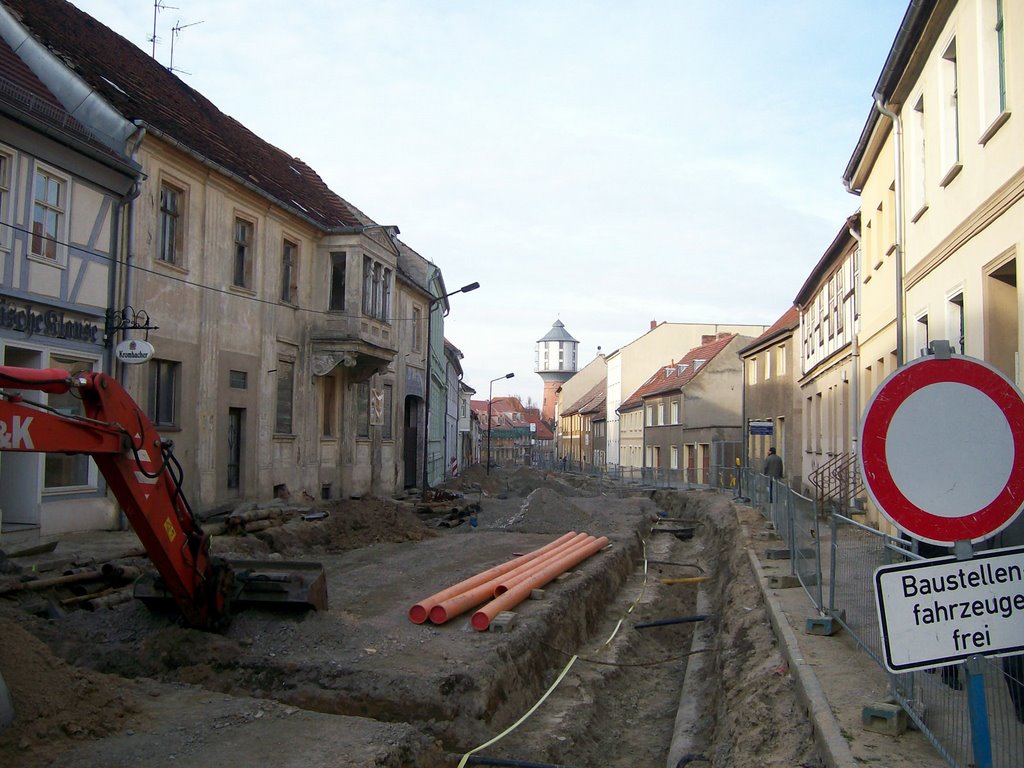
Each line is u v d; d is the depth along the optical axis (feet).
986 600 12.17
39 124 41.52
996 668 14.60
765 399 118.52
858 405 66.54
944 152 38.27
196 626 26.71
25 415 19.83
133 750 18.84
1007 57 29.84
